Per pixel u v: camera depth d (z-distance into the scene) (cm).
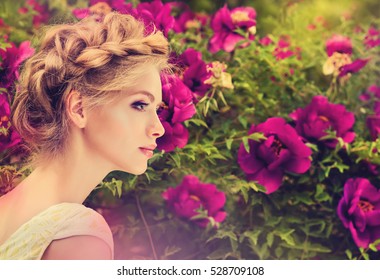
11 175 200
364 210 199
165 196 209
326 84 233
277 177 200
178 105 194
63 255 153
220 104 214
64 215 156
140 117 170
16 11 253
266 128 200
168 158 205
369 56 244
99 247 156
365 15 292
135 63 169
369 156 204
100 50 168
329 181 212
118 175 201
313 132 205
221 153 208
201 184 207
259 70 221
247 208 212
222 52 224
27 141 177
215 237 202
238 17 224
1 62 205
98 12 219
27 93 177
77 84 168
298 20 265
